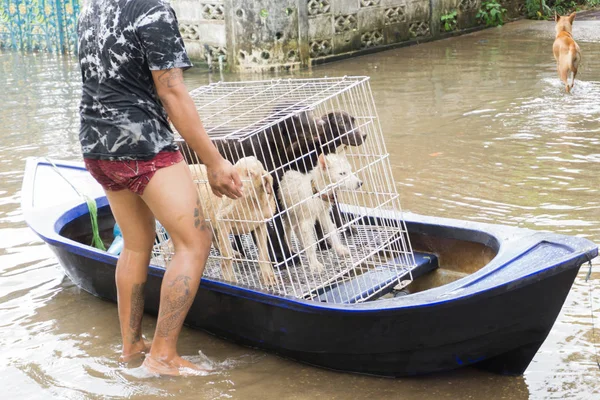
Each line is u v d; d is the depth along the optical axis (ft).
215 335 13.91
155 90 11.80
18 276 16.53
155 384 12.07
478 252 14.10
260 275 14.55
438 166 23.16
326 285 13.64
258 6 40.01
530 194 20.29
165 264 14.74
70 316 14.73
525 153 24.13
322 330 11.89
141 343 13.26
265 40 40.47
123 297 12.96
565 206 19.20
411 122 28.58
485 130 27.09
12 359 13.00
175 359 12.52
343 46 43.14
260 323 12.74
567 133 26.22
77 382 12.21
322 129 14.53
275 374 12.41
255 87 16.39
